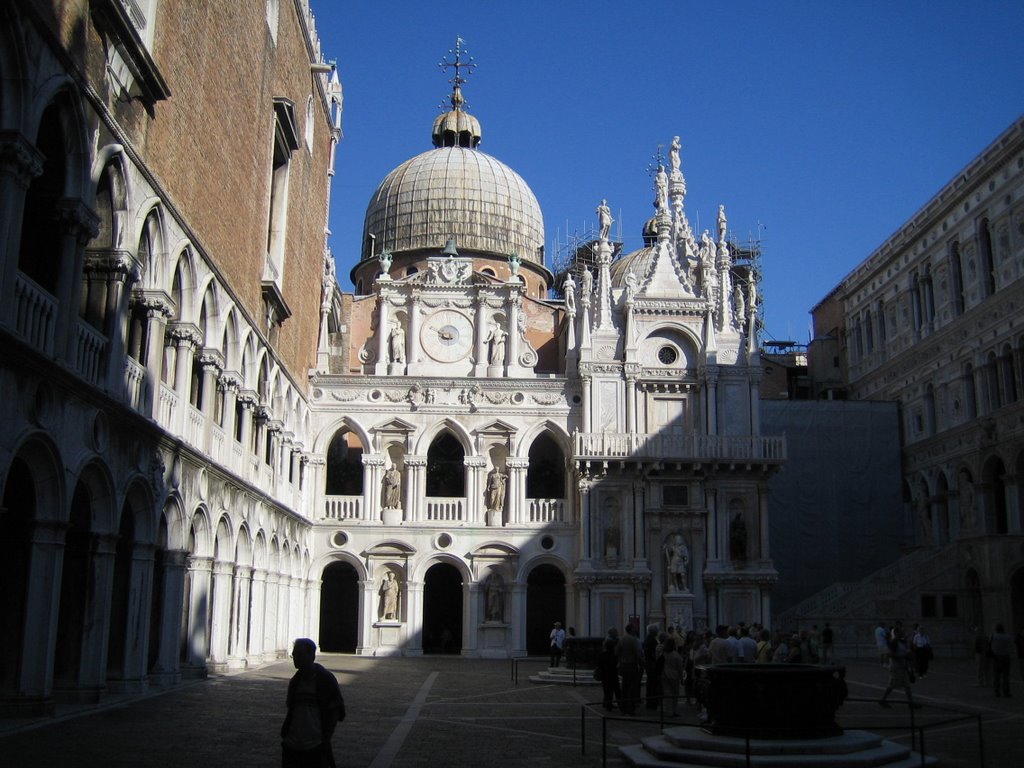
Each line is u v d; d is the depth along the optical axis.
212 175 35.41
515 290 59.66
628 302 58.69
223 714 25.47
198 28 33.31
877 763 18.33
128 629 28.80
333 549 55.78
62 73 22.80
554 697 32.62
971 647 57.09
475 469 56.81
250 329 41.31
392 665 47.75
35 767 17.11
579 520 56.03
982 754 17.44
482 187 73.50
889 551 66.75
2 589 24.12
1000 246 58.22
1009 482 56.34
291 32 48.97
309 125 54.50
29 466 22.66
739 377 58.41
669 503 56.41
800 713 19.25
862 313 76.81
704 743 19.08
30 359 21.14
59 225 23.89
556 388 58.00
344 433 60.22
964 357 61.50
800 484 66.62
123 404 26.34
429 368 58.91
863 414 68.38
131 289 28.31
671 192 76.25
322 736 12.81
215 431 37.00
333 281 60.41
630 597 55.03
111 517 26.42
